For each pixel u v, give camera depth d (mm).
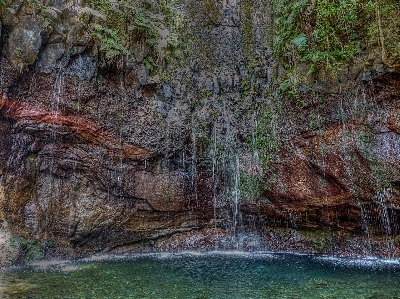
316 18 6594
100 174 6469
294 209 6656
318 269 5266
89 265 5520
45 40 6059
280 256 6215
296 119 6766
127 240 6594
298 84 6730
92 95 6512
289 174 6688
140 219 6711
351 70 6254
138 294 4066
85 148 6398
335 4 6344
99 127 6508
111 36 6781
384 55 5758
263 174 6906
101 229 6383
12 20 5777
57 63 6172
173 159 7023
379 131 5996
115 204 6551
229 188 7086
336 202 6309
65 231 6133
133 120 6887
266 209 6844
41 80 6039
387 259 5910
